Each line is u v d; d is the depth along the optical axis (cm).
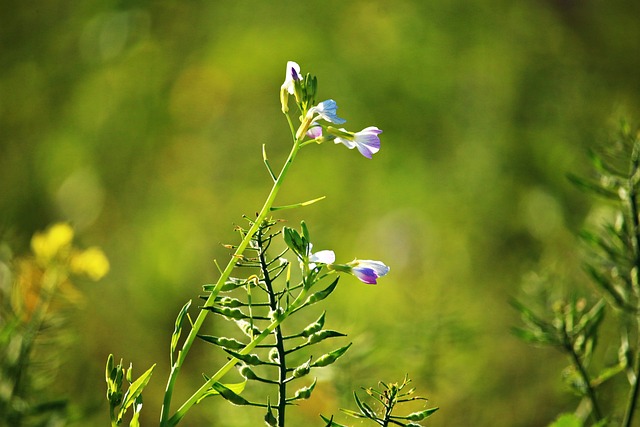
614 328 157
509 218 236
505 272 220
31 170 259
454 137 263
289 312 115
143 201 257
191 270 228
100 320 201
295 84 118
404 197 252
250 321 115
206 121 272
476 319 185
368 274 116
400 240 239
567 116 253
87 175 257
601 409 146
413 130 267
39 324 139
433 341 157
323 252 116
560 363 176
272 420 114
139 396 116
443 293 175
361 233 246
